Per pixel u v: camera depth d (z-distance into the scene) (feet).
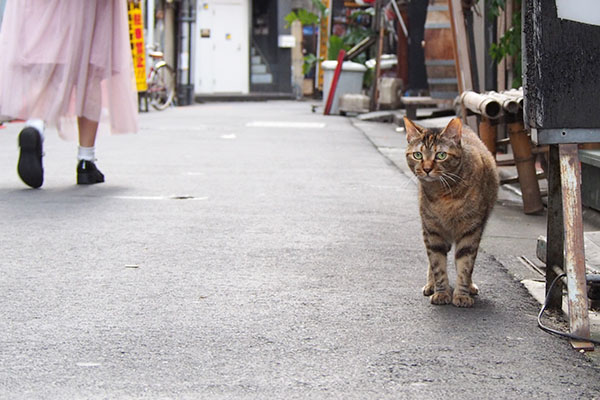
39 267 18.52
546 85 14.39
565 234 14.47
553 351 13.73
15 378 12.01
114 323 14.69
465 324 15.12
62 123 30.27
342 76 75.05
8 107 28.07
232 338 14.01
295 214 25.61
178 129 55.77
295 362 12.92
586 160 22.67
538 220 25.91
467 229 16.53
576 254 14.38
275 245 21.27
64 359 12.83
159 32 97.81
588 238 19.88
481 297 17.04
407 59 71.36
